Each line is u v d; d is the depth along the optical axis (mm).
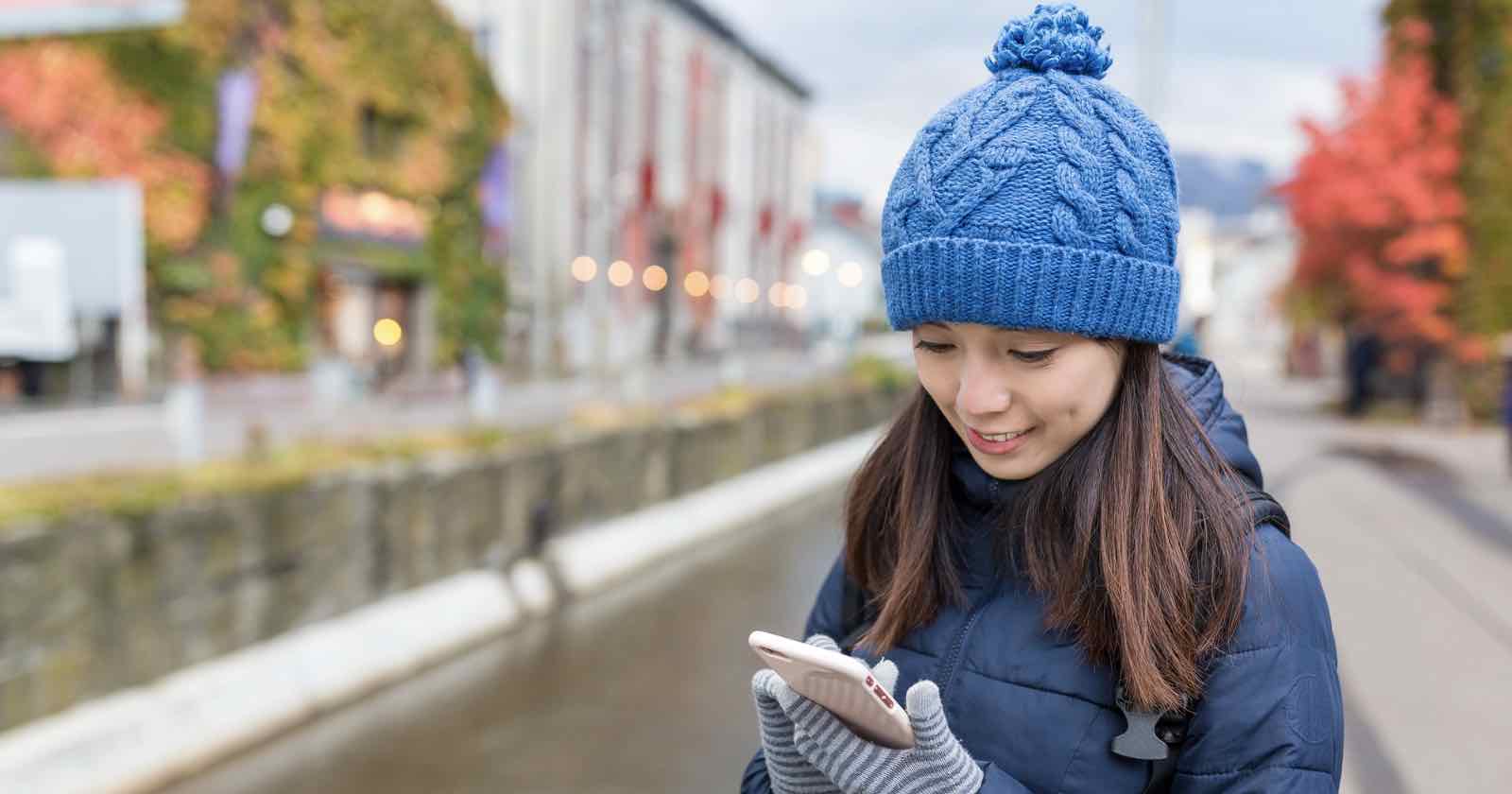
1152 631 981
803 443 19344
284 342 18578
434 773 5777
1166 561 1002
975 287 985
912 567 1148
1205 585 1008
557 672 7680
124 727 5391
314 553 7117
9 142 15469
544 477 10359
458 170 23281
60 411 13797
